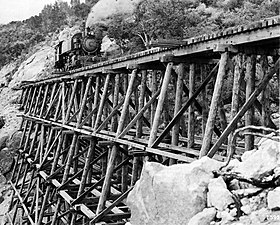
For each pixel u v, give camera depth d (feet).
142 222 18.63
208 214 15.58
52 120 57.88
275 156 16.35
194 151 27.04
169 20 79.20
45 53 154.81
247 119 23.91
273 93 54.70
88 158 40.42
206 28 79.82
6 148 94.73
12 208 71.72
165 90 29.35
